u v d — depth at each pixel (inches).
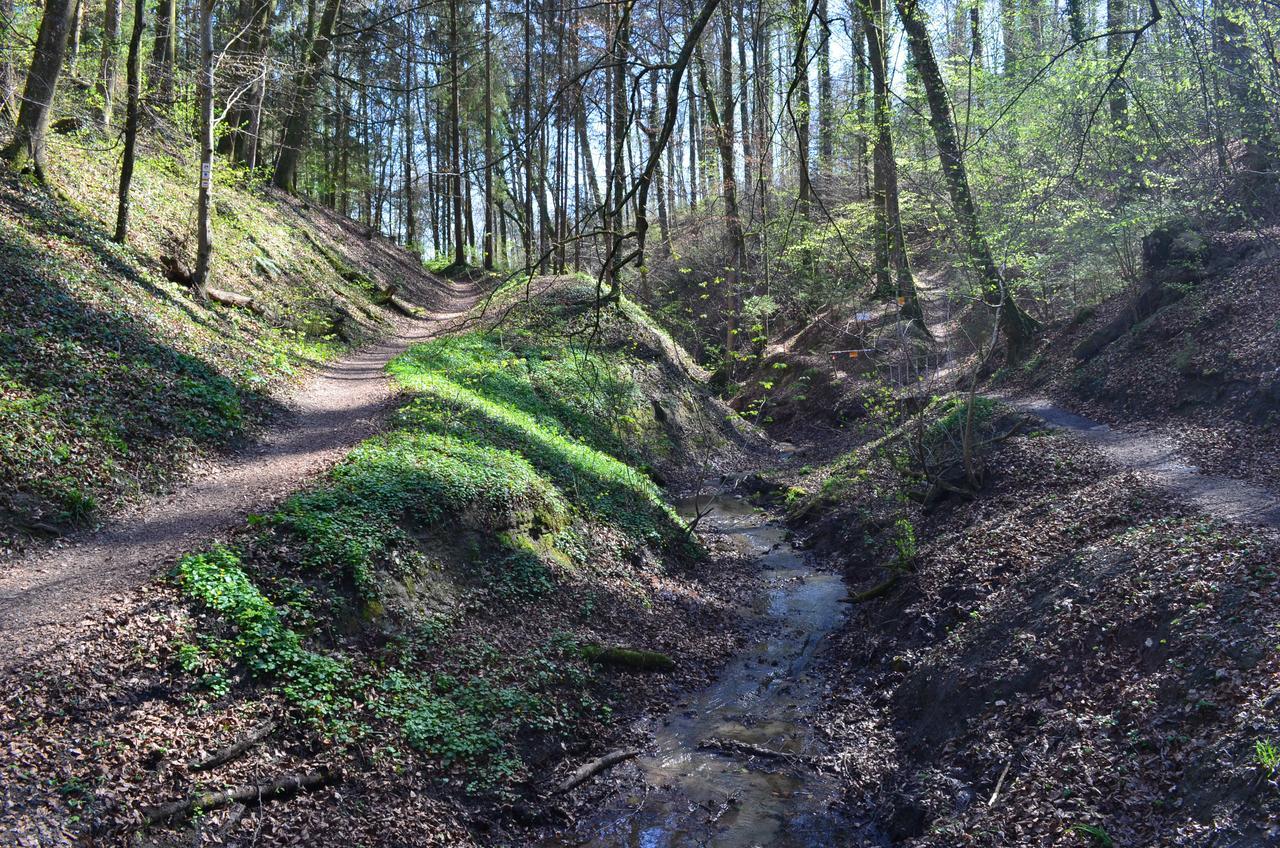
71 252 644.1
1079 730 323.3
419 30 1909.4
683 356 1336.1
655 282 1443.2
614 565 604.4
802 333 1354.6
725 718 449.1
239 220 1034.7
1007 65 812.0
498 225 2620.6
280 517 437.7
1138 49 672.4
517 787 370.0
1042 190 794.8
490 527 526.0
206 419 571.8
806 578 665.6
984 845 290.2
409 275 1636.3
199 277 788.0
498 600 490.9
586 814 362.9
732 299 1241.4
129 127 716.0
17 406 447.5
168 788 288.8
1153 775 282.8
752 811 360.5
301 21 1557.6
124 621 343.3
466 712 395.2
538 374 955.3
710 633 561.9
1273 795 239.0
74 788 269.7
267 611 378.0
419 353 938.7
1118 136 725.9
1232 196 816.3
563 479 670.5
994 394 879.7
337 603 407.5
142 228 810.2
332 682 371.2
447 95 1774.1
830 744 414.9
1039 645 387.9
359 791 332.8
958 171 789.2
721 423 1155.3
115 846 264.2
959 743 368.2
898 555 605.3
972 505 641.6
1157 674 324.5
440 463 547.5
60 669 310.2
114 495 452.4
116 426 494.6
